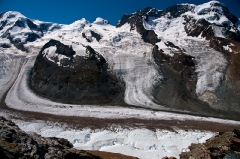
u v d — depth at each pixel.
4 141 14.78
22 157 14.09
